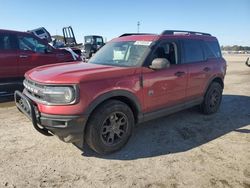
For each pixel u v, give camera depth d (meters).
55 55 7.79
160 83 4.34
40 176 3.22
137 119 4.18
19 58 7.00
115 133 3.86
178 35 4.99
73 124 3.37
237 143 4.36
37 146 4.05
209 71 5.54
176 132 4.81
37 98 3.60
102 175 3.29
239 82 11.38
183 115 5.84
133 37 4.87
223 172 3.40
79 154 3.83
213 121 5.49
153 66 4.09
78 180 3.16
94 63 4.60
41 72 3.96
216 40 6.10
